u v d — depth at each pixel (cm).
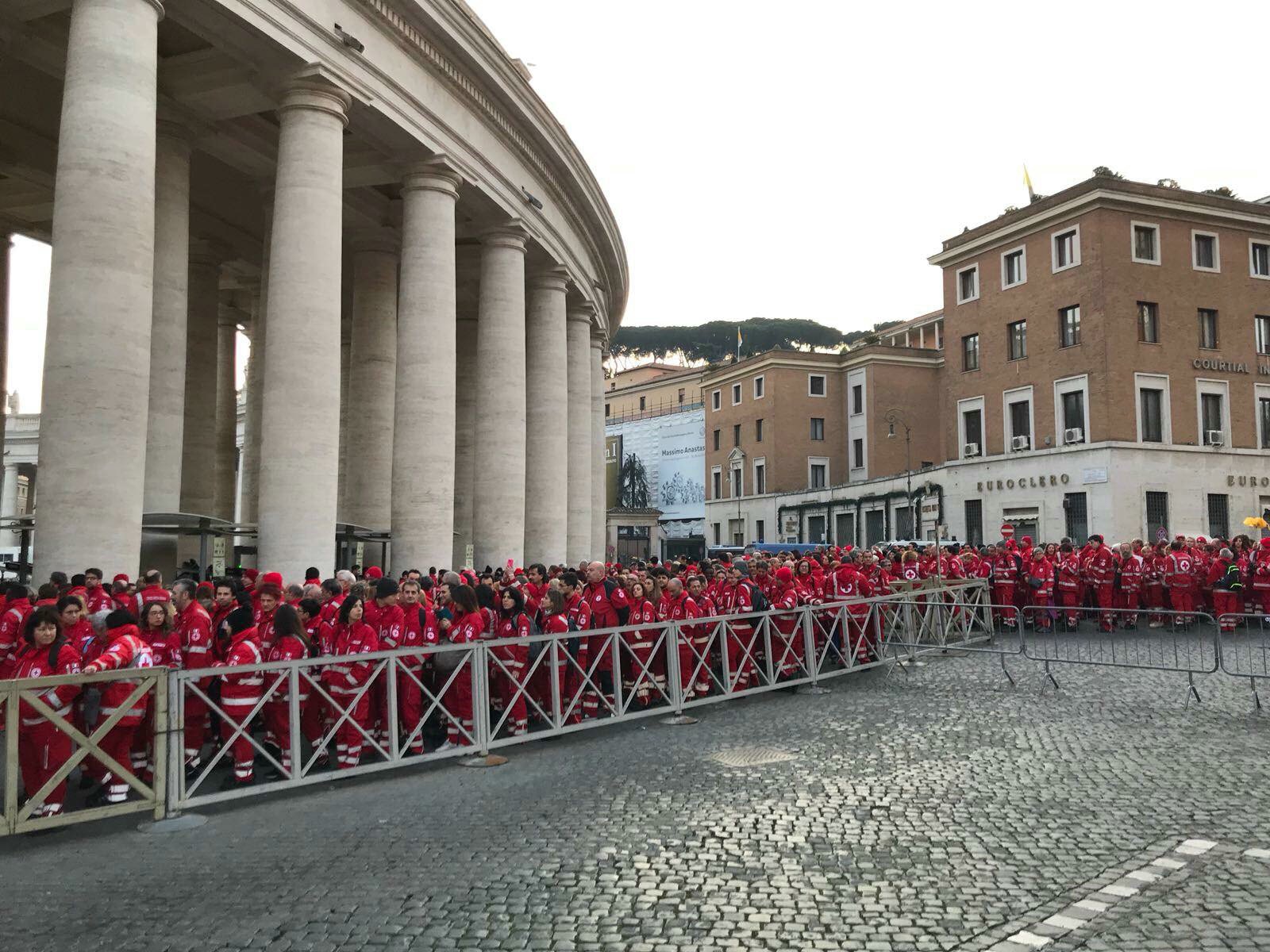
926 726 998
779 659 1250
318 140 1447
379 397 2262
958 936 465
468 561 2153
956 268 4100
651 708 1102
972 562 2061
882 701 1156
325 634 894
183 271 1622
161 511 1548
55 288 1106
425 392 1734
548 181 2328
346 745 838
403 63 1648
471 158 1886
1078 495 3475
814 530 5181
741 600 1219
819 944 459
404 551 1709
